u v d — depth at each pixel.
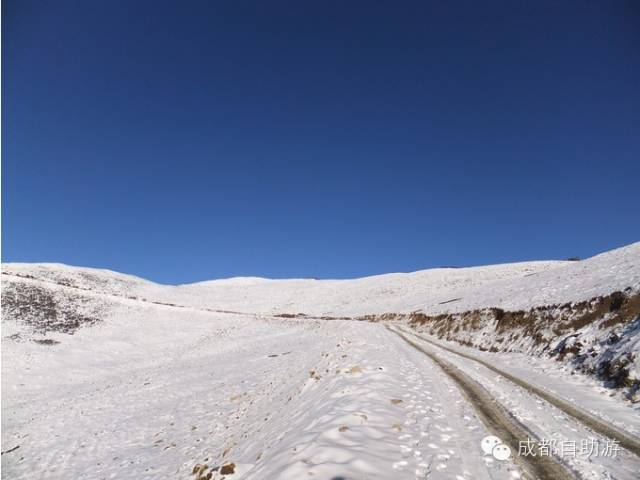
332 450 6.54
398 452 6.90
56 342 42.00
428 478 5.98
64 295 57.72
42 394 29.30
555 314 20.73
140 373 34.94
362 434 7.48
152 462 13.81
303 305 92.00
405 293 82.50
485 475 6.25
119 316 55.78
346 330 31.41
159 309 62.06
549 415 9.72
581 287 22.16
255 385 21.83
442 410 9.78
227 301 104.06
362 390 10.76
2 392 28.89
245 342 46.56
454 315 35.56
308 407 11.04
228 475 7.71
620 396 11.59
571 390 12.68
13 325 43.88
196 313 62.94
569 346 17.00
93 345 43.50
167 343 48.50
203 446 13.94
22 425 22.27
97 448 17.06
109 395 26.91
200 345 47.88
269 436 10.25
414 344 25.22
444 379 13.74
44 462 16.38
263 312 88.69
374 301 81.94
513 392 12.16
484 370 16.38
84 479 13.73
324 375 14.24
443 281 86.38
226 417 17.12
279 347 37.69
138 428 18.91
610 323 16.19
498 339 24.81
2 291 52.84
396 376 13.22
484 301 33.81
